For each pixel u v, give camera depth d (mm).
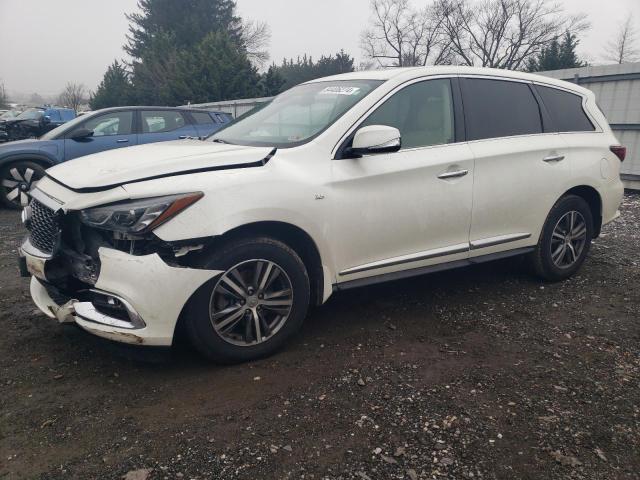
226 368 3252
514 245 4398
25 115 22891
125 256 2859
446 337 3709
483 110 4195
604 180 4855
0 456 2441
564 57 32812
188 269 2936
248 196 3064
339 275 3557
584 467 2393
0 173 8461
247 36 56500
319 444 2539
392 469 2377
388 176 3592
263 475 2332
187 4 50875
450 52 47469
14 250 6066
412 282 4820
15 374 3166
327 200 3361
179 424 2688
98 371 3215
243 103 20703
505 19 45062
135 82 44625
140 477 2311
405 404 2869
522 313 4145
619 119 9633
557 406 2861
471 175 3975
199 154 3260
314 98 4043
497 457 2453
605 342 3641
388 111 3727
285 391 2994
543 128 4531
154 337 2900
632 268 5238
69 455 2453
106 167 3193
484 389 3025
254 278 3209
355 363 3322
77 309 3010
